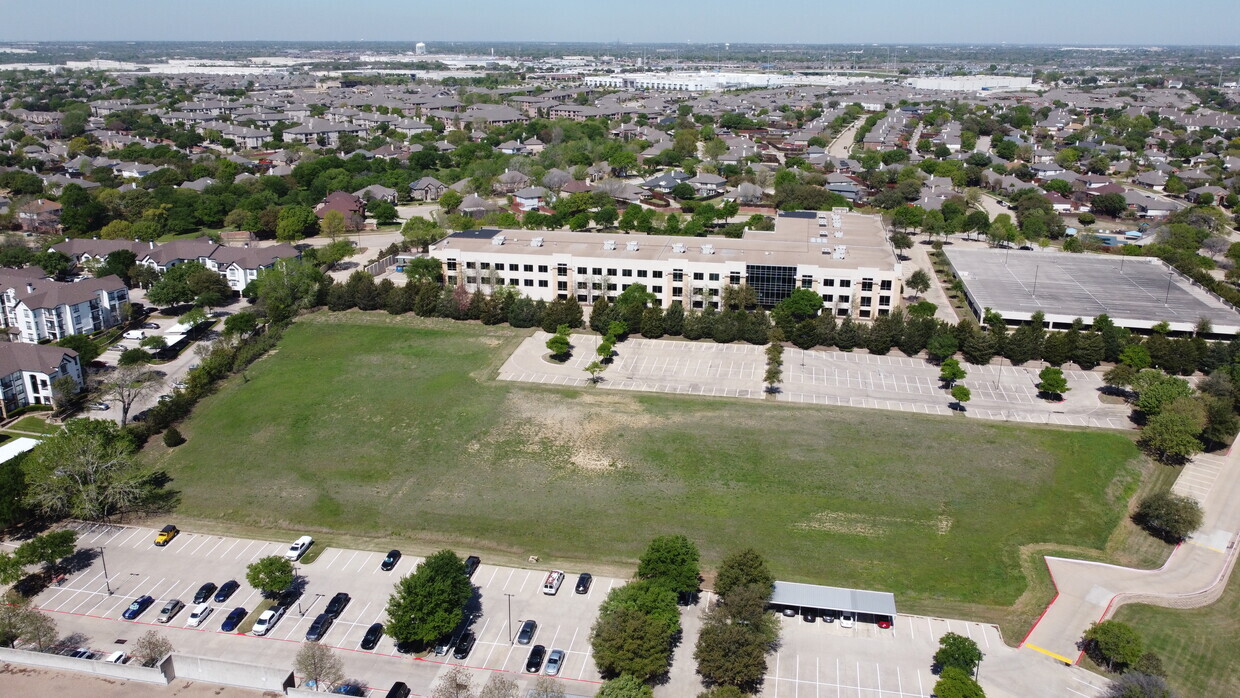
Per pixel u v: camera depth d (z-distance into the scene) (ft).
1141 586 374.43
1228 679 319.47
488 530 413.18
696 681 318.24
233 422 521.24
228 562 389.60
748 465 466.29
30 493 410.52
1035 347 605.73
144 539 407.85
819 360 608.60
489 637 340.39
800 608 354.95
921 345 613.52
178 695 304.71
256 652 332.39
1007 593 368.48
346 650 333.62
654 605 330.13
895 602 360.07
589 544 401.49
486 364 602.85
